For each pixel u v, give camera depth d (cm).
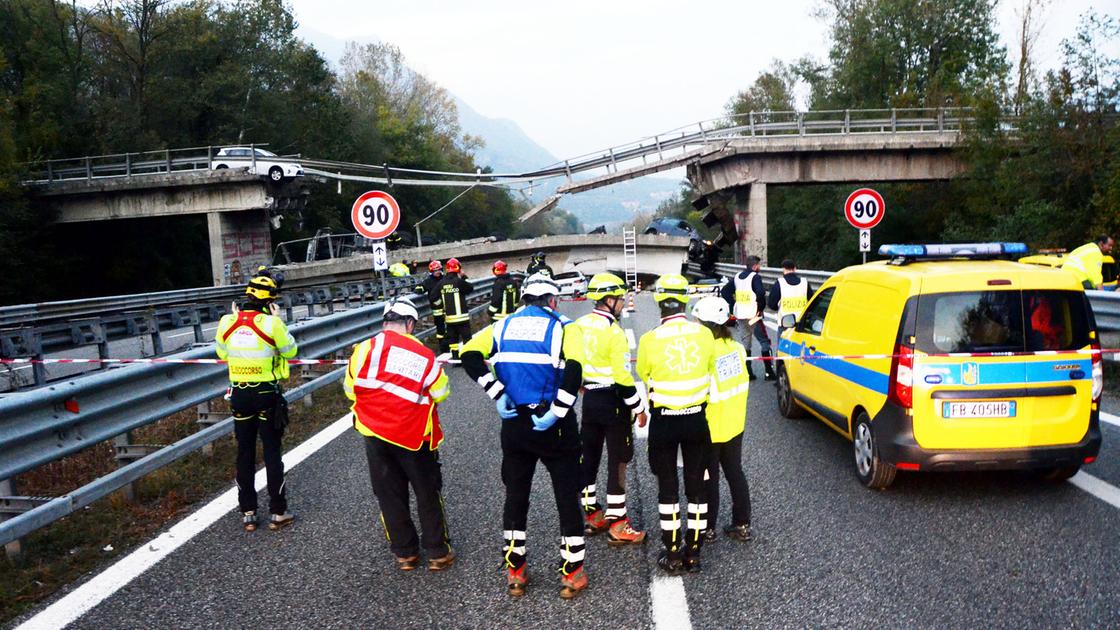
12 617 439
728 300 1144
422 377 488
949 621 404
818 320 789
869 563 481
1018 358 572
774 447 762
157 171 4291
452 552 509
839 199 4006
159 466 647
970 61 4459
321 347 1120
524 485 463
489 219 10150
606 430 542
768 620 413
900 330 588
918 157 3238
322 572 497
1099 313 994
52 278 4075
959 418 571
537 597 454
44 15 4591
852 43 4575
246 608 448
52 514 521
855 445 658
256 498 581
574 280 3130
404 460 489
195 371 759
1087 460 574
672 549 482
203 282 5125
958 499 593
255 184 3722
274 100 5572
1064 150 2531
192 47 5031
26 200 3625
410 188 8094
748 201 3381
